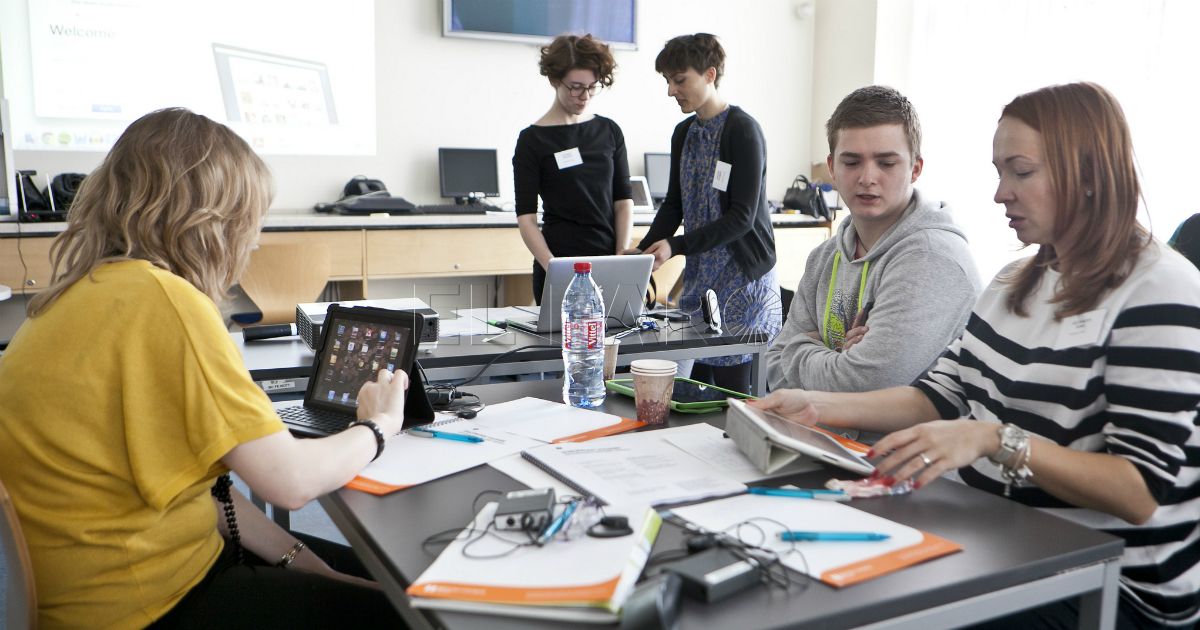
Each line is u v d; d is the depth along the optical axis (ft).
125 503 3.81
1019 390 4.48
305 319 7.83
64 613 3.82
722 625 2.78
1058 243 4.41
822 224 19.43
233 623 4.05
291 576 4.24
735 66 20.36
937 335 5.60
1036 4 16.60
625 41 18.95
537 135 11.30
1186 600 4.11
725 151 10.37
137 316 3.76
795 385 6.57
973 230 18.20
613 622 2.83
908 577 3.14
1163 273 4.04
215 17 15.69
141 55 15.25
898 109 5.70
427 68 17.44
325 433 4.87
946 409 5.00
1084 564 3.43
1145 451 3.88
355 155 17.04
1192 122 14.15
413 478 4.21
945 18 18.62
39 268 13.65
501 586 2.99
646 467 4.27
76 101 14.94
